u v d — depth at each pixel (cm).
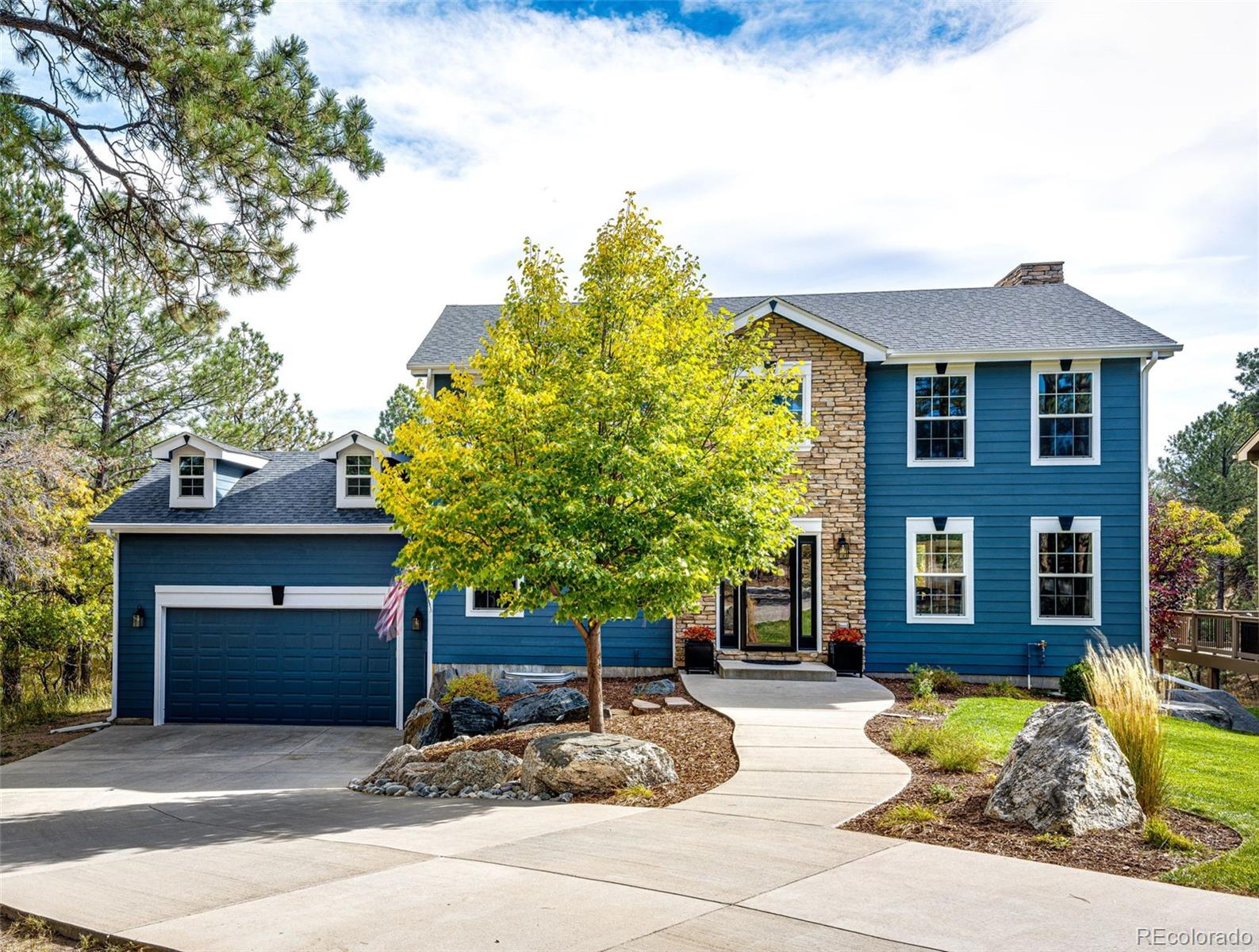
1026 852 668
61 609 2236
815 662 1736
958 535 1803
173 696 1966
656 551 987
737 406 1133
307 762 1523
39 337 1105
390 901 578
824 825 756
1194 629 2222
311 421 3962
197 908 583
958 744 977
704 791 899
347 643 1950
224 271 1344
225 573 1969
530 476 977
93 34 1206
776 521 1112
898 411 1822
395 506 1117
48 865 743
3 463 1936
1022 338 1819
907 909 548
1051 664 1769
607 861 659
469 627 1852
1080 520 1773
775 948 488
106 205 1312
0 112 1134
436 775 1035
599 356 1083
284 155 1281
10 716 1988
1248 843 679
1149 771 773
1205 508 3859
